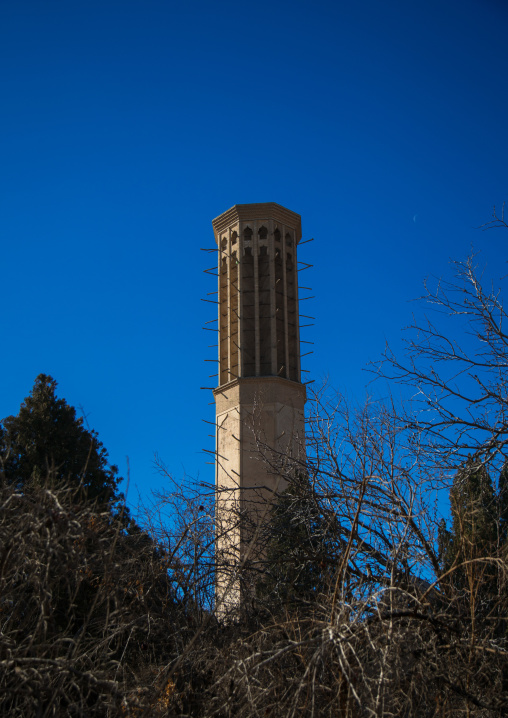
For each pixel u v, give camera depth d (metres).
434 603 8.10
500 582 7.64
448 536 8.73
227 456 33.91
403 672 6.37
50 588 6.69
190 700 7.23
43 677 6.10
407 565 7.99
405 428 10.52
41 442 26.80
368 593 8.17
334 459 10.05
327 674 6.57
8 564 6.44
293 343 37.41
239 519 11.28
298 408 35.09
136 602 8.88
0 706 6.53
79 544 7.23
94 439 29.39
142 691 6.83
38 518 6.43
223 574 10.30
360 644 6.52
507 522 9.21
